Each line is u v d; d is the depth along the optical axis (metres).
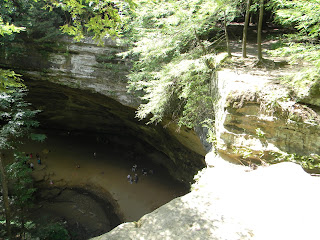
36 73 16.02
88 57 15.42
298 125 5.11
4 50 15.43
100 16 5.68
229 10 7.92
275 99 5.29
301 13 4.92
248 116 5.57
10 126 10.06
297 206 3.49
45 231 11.77
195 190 4.37
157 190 17.91
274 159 5.27
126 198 16.91
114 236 3.20
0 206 13.27
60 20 15.55
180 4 8.25
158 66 9.99
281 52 5.18
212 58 8.59
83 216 16.23
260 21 7.31
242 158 5.62
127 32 11.51
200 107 8.09
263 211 3.53
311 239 2.86
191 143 14.84
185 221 3.45
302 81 5.28
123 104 15.64
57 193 18.02
